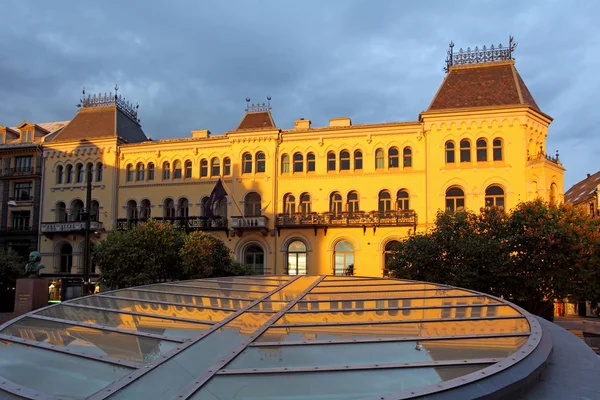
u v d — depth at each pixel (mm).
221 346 5344
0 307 28891
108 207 39250
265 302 8141
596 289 21547
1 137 45469
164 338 5680
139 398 4125
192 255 27000
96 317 7145
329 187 34469
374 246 32906
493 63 34156
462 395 4047
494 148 31656
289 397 3994
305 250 34750
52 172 41500
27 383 4668
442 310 7211
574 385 4871
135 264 26812
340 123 36594
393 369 4539
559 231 20750
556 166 30219
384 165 33844
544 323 7730
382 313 6984
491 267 21297
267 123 37094
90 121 42188
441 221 24203
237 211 35719
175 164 38844
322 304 7789
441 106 33062
